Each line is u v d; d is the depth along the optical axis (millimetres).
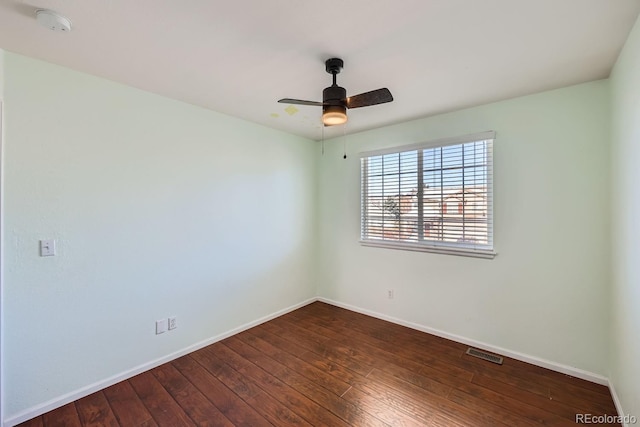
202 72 2020
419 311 3111
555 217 2312
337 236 3844
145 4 1331
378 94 1801
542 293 2385
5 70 1732
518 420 1796
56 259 1929
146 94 2344
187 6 1347
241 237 3100
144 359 2355
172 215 2527
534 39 1613
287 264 3643
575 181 2227
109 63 1896
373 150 3424
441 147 2930
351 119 3057
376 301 3479
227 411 1890
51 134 1896
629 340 1649
